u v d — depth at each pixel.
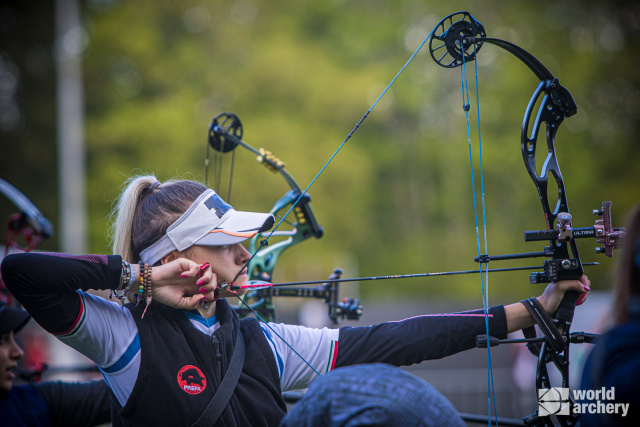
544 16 78.31
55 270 6.99
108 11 72.94
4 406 9.36
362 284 68.50
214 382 7.38
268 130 63.31
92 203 63.75
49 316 7.03
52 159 73.06
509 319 7.91
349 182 65.31
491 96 72.12
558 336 7.71
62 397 9.95
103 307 7.39
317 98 66.56
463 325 7.90
